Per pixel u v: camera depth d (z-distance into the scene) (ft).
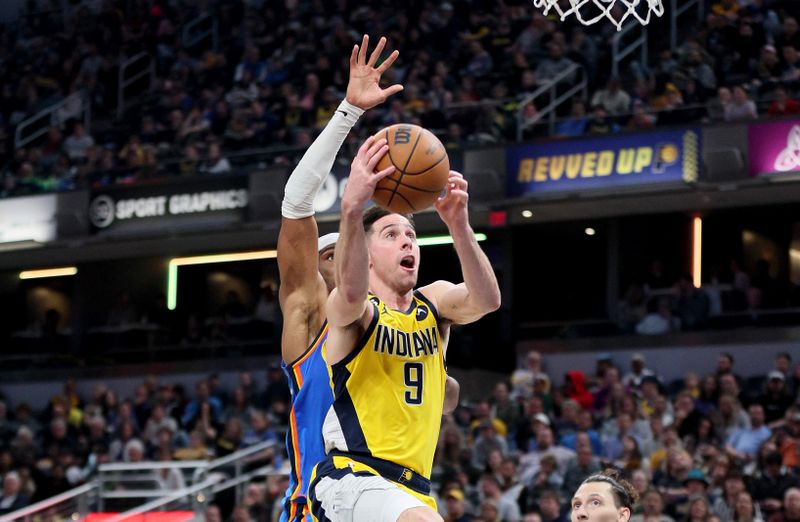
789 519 48.03
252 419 67.05
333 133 20.89
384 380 19.25
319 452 20.12
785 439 53.57
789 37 76.79
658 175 72.43
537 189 75.10
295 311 21.16
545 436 57.77
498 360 84.23
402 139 18.62
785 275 80.53
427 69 85.61
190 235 87.15
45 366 92.79
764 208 81.41
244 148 86.33
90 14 108.27
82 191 86.69
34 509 60.75
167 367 88.17
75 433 76.33
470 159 76.74
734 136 70.95
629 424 58.34
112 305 97.66
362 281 18.19
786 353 71.26
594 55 81.35
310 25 94.27
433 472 58.49
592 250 86.63
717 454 53.42
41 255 95.20
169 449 67.15
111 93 100.37
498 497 53.47
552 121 76.43
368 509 18.35
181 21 103.65
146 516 57.67
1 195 89.45
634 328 78.18
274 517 54.29
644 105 76.69
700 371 74.59
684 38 84.48
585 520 21.26
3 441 79.10
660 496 48.21
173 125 92.53
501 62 85.66
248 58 93.97
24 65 106.63
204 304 95.04
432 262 85.51
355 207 18.17
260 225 81.71
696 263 82.89
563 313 86.63
